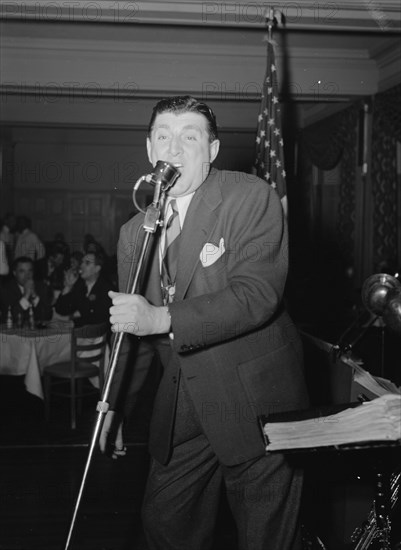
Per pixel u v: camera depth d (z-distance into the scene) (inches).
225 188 83.7
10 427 221.9
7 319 247.4
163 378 88.8
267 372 83.4
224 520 140.6
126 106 391.9
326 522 121.9
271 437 63.1
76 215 548.1
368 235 348.2
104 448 96.7
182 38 291.9
